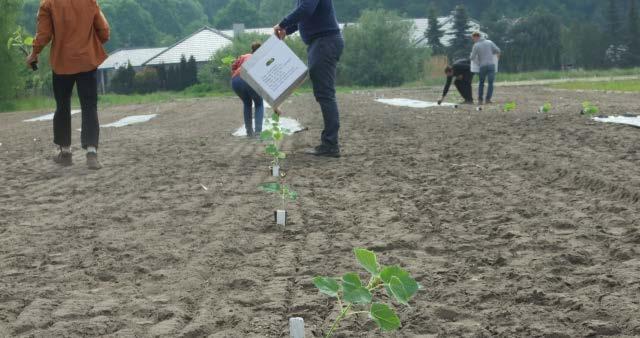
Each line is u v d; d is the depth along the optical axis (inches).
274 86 331.6
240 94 494.0
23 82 1620.3
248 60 334.3
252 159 382.3
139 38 5615.2
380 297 153.3
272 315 144.3
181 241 209.5
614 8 2992.1
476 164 330.0
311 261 182.9
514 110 676.1
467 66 816.9
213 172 339.0
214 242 205.5
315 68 366.0
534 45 3307.1
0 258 196.7
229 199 270.1
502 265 174.7
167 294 161.8
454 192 266.1
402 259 181.6
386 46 2679.6
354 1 5093.5
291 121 646.5
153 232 221.0
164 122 773.9
